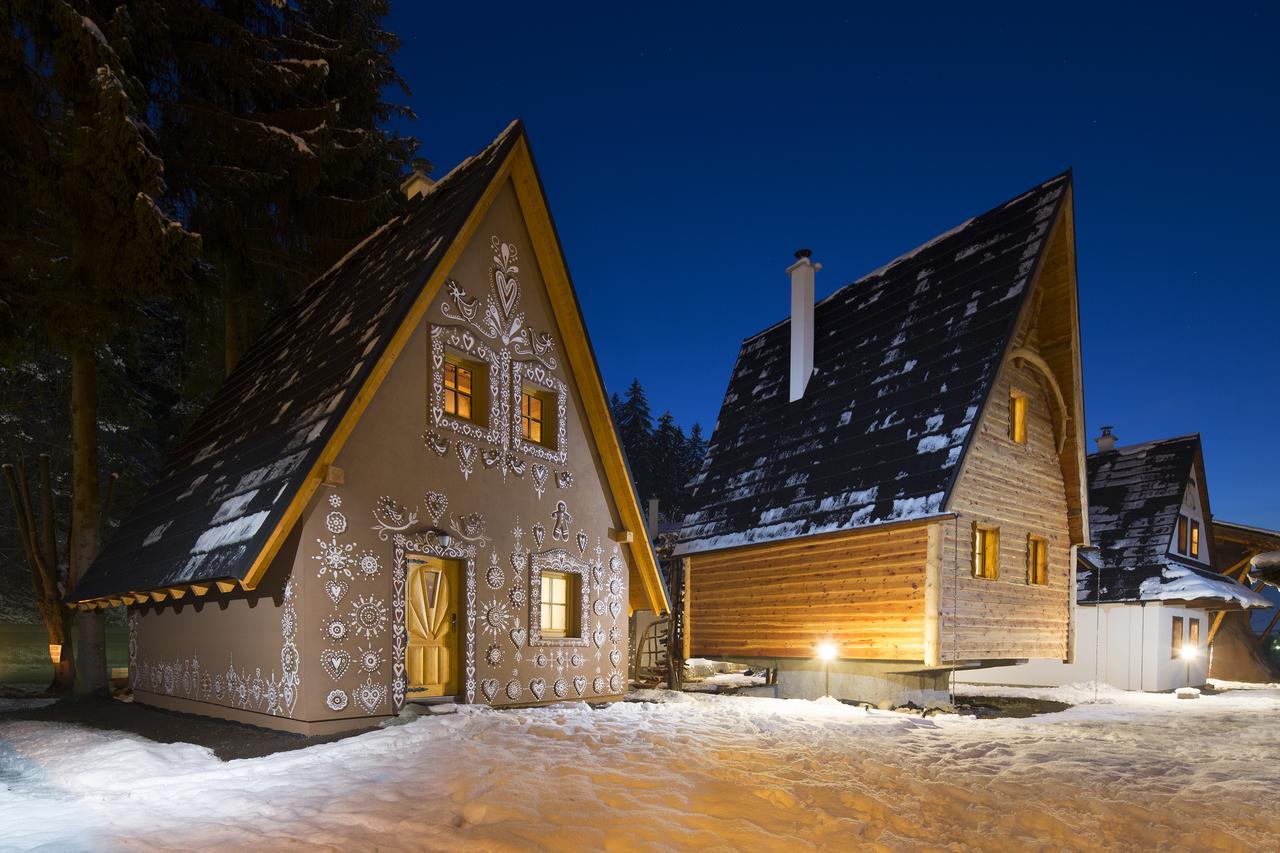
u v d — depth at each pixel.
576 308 12.86
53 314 14.21
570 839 5.03
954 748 8.90
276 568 9.44
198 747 8.43
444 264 10.58
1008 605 16.58
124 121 12.57
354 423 9.38
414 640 10.38
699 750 7.96
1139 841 5.65
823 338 21.91
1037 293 17.66
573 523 12.79
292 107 18.56
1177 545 23.92
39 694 15.62
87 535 15.25
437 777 6.50
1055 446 18.48
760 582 18.70
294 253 19.91
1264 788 7.04
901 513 15.29
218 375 22.00
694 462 73.06
